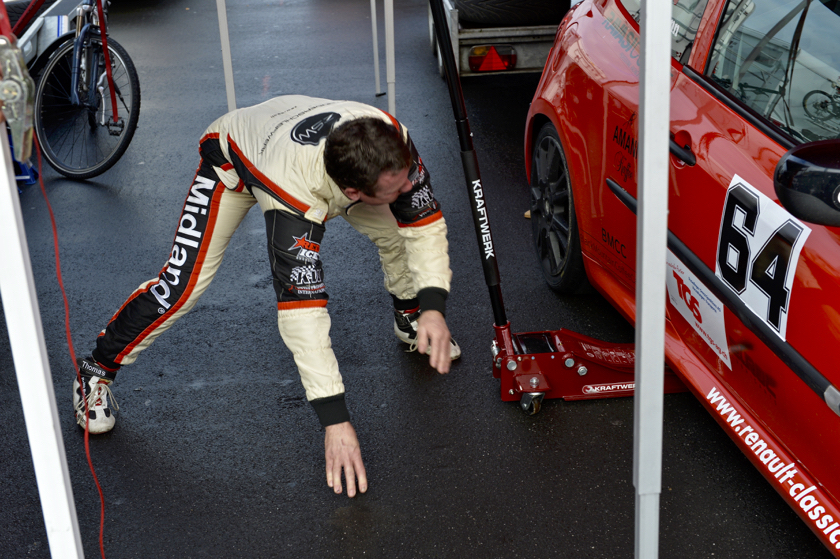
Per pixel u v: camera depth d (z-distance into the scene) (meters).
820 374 1.77
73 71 4.82
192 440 2.65
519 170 4.77
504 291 3.48
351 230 4.12
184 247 2.38
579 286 3.34
